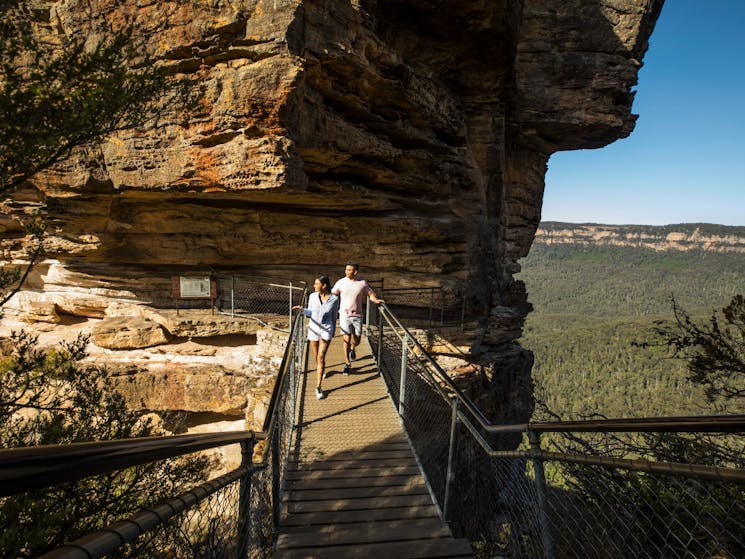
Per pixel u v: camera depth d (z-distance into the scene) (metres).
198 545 2.09
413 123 11.95
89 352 12.29
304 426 6.31
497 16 11.62
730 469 1.45
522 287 20.39
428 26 11.77
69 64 3.88
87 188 9.78
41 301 13.81
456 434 4.35
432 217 13.97
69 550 1.00
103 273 13.27
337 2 8.61
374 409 6.92
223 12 8.08
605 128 17.67
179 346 12.57
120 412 5.46
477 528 4.96
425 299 13.45
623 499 2.65
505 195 18.91
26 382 5.02
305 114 8.77
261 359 11.86
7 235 12.81
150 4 8.36
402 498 4.66
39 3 8.86
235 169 8.53
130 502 4.52
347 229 13.26
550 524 2.71
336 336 11.16
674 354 7.32
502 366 15.37
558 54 16.84
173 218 12.46
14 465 0.93
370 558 3.58
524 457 2.96
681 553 2.57
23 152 3.63
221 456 11.98
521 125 17.44
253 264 13.63
